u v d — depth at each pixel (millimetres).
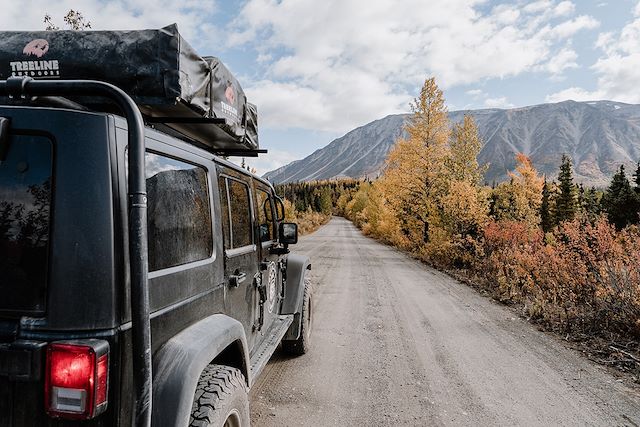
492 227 16172
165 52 2451
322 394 4758
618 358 6203
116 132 1915
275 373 5324
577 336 7316
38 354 1672
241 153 4625
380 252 24281
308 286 6105
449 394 4883
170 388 2049
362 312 8828
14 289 1760
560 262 10086
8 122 1780
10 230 1783
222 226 3119
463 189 17969
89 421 1730
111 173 1844
